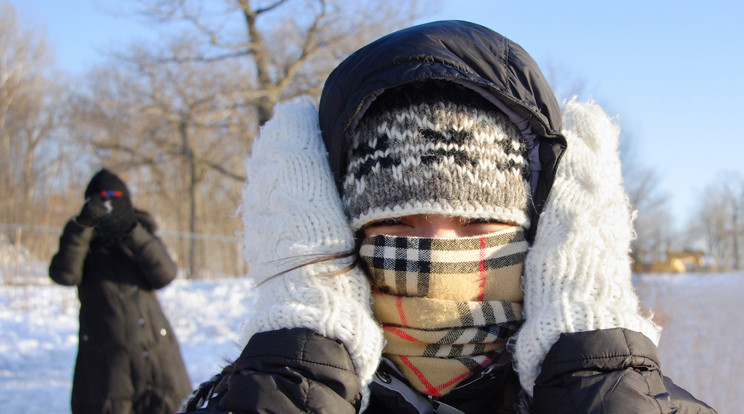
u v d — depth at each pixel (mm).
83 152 24312
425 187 1033
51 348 6238
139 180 22172
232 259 16188
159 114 16859
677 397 1024
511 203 1072
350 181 1116
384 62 1023
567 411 930
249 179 1231
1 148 22172
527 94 1057
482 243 1065
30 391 4887
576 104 1246
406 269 1058
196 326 7387
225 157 20469
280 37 15648
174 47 15453
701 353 4820
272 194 1137
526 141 1107
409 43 1030
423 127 1044
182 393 3223
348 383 961
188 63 16062
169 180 22688
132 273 3227
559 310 999
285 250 1068
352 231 1132
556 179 1123
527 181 1118
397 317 1080
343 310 1014
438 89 1061
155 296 3311
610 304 1012
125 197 3291
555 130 1101
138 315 3178
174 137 19375
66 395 4816
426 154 1037
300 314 992
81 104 18891
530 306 1054
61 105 24031
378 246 1076
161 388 3148
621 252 1072
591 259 1035
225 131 19125
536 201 1122
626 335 977
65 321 7371
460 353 1062
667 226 36000
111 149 20625
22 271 9445
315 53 15641
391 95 1072
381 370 1085
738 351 4824
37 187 23000
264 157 1203
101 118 18234
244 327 1070
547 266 1048
